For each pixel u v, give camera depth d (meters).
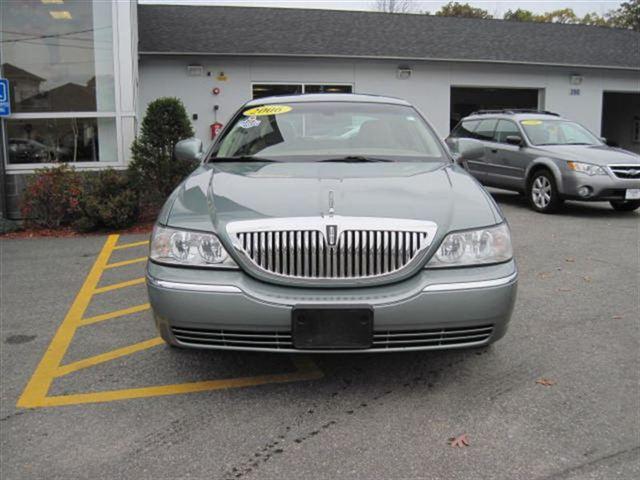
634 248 7.30
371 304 2.97
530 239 7.88
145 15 17.16
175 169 8.98
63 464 2.70
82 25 9.10
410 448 2.80
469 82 18.02
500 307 3.12
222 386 3.49
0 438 2.93
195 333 3.11
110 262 6.69
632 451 2.76
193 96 15.74
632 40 21.47
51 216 8.49
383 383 3.51
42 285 5.77
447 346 3.11
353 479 2.57
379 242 3.06
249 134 4.62
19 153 9.12
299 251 3.06
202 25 16.88
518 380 3.54
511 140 10.80
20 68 9.04
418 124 4.78
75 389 3.48
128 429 3.01
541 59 18.28
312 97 5.08
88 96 9.23
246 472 2.63
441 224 3.16
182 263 3.15
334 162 4.19
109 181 8.42
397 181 3.66
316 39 17.03
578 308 4.93
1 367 3.81
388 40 17.80
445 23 20.05
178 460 2.73
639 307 4.95
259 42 16.25
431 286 3.03
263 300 2.99
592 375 3.61
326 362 3.80
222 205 3.32
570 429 2.97
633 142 25.38
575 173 9.57
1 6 8.89
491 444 2.84
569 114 19.30
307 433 2.95
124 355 3.99
